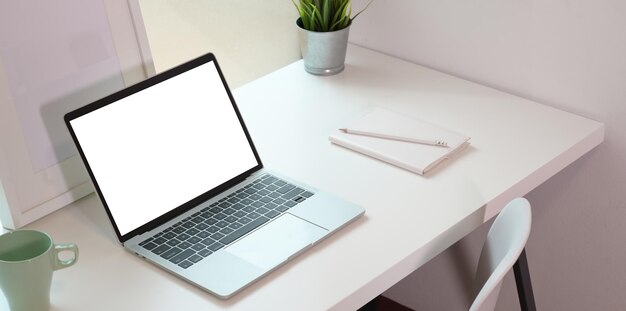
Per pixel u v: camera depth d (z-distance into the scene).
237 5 1.99
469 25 1.91
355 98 1.89
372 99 1.88
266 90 1.95
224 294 1.31
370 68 2.04
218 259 1.39
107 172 1.45
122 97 1.50
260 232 1.45
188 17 1.89
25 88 1.47
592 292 1.98
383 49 2.11
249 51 2.06
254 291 1.33
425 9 1.97
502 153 1.67
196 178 1.55
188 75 1.59
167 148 1.53
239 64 2.05
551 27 1.78
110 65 1.60
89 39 1.55
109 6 1.57
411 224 1.47
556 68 1.81
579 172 1.86
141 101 1.52
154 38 1.84
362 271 1.36
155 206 1.49
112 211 1.44
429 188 1.57
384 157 1.65
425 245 1.42
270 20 2.08
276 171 1.64
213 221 1.49
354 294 1.32
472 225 1.52
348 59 2.09
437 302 2.32
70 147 1.56
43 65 1.49
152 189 1.49
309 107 1.86
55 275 1.39
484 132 1.74
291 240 1.43
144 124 1.51
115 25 1.59
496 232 1.54
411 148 1.67
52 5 1.48
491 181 1.58
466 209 1.50
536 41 1.81
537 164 1.63
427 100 1.87
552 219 1.96
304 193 1.55
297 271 1.37
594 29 1.71
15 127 1.47
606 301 1.96
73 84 1.55
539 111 1.82
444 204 1.52
